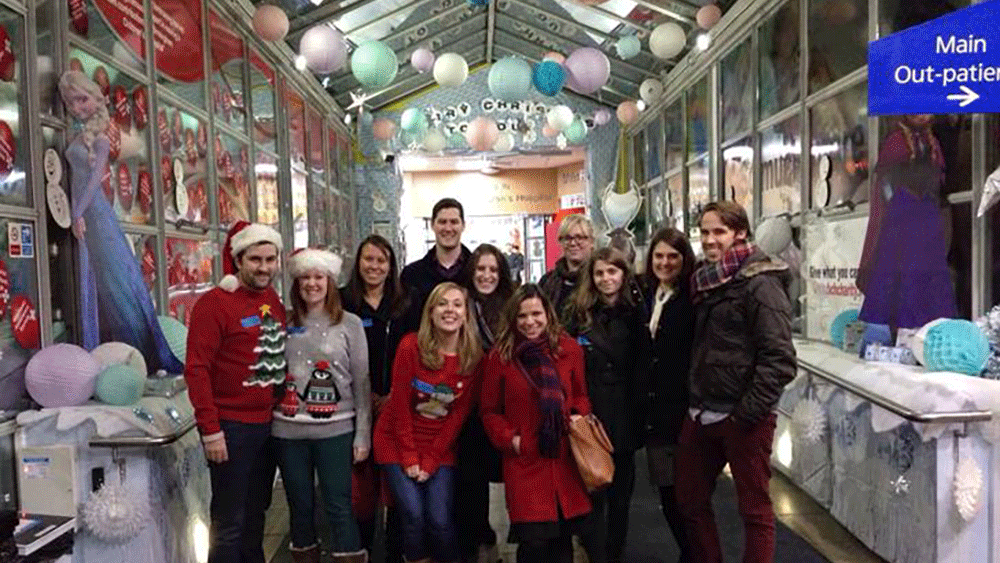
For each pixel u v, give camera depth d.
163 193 3.75
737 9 5.57
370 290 2.84
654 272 2.72
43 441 2.52
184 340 3.26
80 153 2.87
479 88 10.74
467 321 2.55
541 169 14.45
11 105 2.60
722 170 6.30
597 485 2.39
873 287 3.33
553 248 11.95
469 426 2.75
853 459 3.21
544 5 7.86
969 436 2.59
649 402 2.67
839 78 4.00
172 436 2.56
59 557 2.37
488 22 8.85
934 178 3.11
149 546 2.58
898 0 3.40
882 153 3.34
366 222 10.81
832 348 3.69
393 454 2.55
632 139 10.35
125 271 2.99
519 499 2.47
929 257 3.12
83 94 2.82
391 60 5.89
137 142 3.48
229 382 2.43
